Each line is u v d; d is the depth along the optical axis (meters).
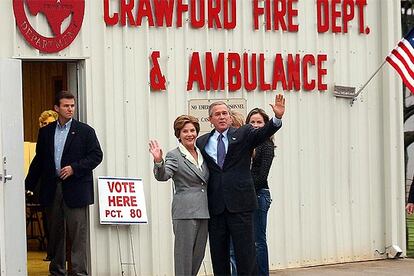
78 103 13.92
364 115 16.23
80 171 13.41
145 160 14.23
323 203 15.81
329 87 15.87
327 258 15.87
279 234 15.38
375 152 16.34
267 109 15.26
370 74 16.23
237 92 14.99
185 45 14.58
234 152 11.71
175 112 14.48
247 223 11.73
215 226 11.81
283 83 15.40
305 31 15.62
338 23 15.92
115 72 14.05
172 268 14.42
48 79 16.92
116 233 14.05
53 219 13.56
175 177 11.68
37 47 13.48
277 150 15.36
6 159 12.72
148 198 14.25
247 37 15.10
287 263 15.46
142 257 14.22
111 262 14.02
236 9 15.00
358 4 16.09
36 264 15.14
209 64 14.73
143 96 14.23
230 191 11.68
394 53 15.52
